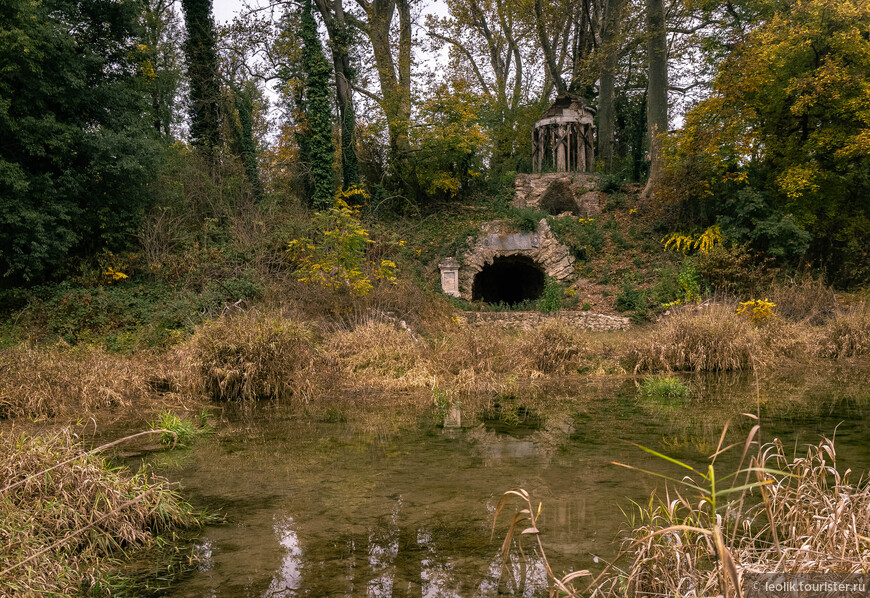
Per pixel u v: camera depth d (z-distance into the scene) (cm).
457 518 392
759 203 2075
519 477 482
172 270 1546
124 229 1667
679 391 889
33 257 1428
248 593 291
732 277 1991
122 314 1357
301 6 2512
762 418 692
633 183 2994
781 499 329
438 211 2762
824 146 2083
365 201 2609
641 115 3231
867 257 2128
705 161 2269
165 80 2705
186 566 326
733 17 2655
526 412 777
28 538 320
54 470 386
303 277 1455
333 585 297
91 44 1678
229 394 888
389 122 2775
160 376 919
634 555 309
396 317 1473
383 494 446
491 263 2383
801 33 1973
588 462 525
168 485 467
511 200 2877
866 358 1229
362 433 664
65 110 1543
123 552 350
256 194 2173
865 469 467
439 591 286
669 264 2223
